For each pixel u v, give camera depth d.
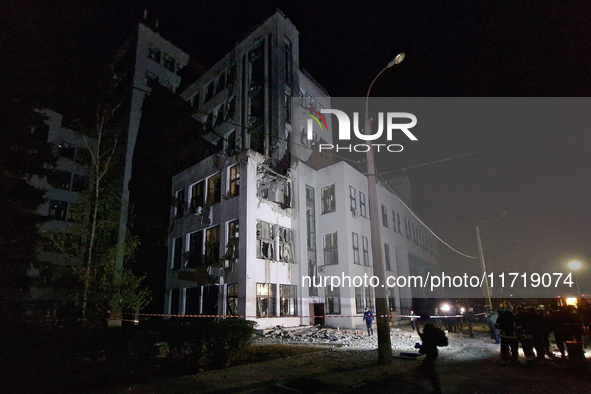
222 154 24.48
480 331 20.97
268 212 22.88
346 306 24.33
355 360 10.82
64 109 18.92
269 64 30.94
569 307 10.43
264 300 21.22
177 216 27.42
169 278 26.02
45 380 7.45
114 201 16.69
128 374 8.45
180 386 7.63
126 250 16.03
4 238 11.83
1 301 10.98
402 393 7.26
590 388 7.32
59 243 14.54
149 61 37.38
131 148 32.88
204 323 9.96
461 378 8.57
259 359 11.34
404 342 15.24
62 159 29.67
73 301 12.81
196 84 37.53
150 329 9.59
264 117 29.36
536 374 8.86
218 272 21.92
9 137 12.52
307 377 8.25
